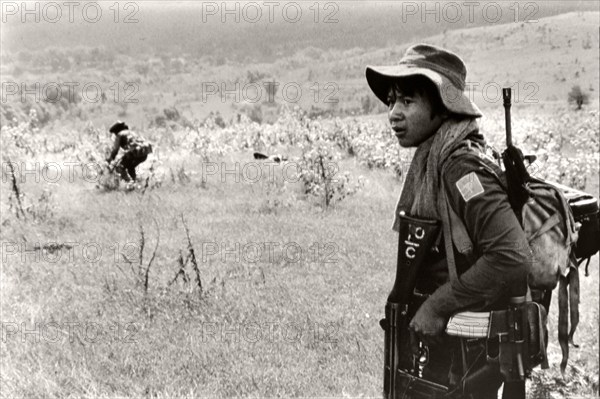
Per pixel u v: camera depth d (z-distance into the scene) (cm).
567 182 1255
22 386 462
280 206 1117
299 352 518
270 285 686
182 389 458
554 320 587
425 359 283
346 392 459
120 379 476
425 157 283
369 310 623
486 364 274
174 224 988
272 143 1847
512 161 266
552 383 435
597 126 1947
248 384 462
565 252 283
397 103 284
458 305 269
